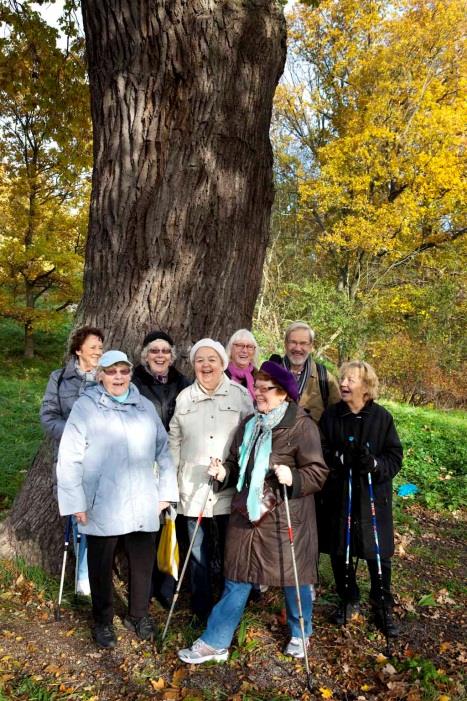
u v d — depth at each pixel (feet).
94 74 13.24
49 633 11.49
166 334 12.66
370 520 11.74
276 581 10.30
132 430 11.02
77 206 53.01
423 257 67.36
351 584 12.39
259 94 13.20
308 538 10.63
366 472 11.59
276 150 70.90
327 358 63.41
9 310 53.11
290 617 11.03
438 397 59.62
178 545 12.94
